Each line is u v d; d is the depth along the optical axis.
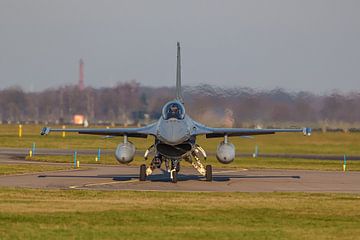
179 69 141.62
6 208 82.94
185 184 118.00
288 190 109.50
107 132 120.19
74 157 174.50
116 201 91.00
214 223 74.50
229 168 161.62
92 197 95.06
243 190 108.62
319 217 79.44
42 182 117.81
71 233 67.56
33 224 72.19
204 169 124.50
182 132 114.19
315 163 183.25
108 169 152.50
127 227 71.25
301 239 66.12
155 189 108.44
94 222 73.94
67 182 118.56
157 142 118.25
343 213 82.69
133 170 150.00
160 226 72.12
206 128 122.19
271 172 149.88
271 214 81.38
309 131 121.81
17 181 118.81
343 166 169.25
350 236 67.75
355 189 112.31
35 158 183.00
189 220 76.19
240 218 78.06
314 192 106.19
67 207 84.56
